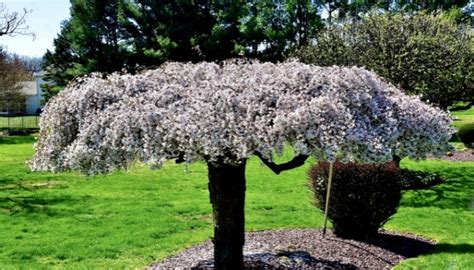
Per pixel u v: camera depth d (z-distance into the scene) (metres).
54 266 5.86
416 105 4.54
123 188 10.99
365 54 11.52
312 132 3.65
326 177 6.67
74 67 28.23
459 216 8.32
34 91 49.34
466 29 13.27
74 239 6.91
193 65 5.15
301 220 7.95
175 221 7.91
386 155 3.81
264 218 8.09
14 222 7.91
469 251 6.19
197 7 25.97
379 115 4.17
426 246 6.52
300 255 5.66
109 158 4.08
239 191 4.74
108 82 4.68
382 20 11.82
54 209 8.85
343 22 13.52
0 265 5.88
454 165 13.98
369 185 6.38
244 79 4.34
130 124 3.98
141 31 26.75
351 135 3.73
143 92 4.45
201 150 3.82
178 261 5.85
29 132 27.39
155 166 3.91
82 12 27.44
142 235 7.09
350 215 6.47
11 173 13.16
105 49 26.59
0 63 28.45
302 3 27.50
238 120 3.80
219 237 4.77
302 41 26.62
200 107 3.91
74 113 4.46
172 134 3.81
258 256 5.52
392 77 11.11
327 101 3.82
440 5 28.00
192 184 11.56
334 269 5.34
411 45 11.16
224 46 25.22
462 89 12.34
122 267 5.79
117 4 27.33
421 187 10.95
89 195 10.16
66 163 4.38
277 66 4.82
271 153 3.69
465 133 17.03
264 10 28.02
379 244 6.42
